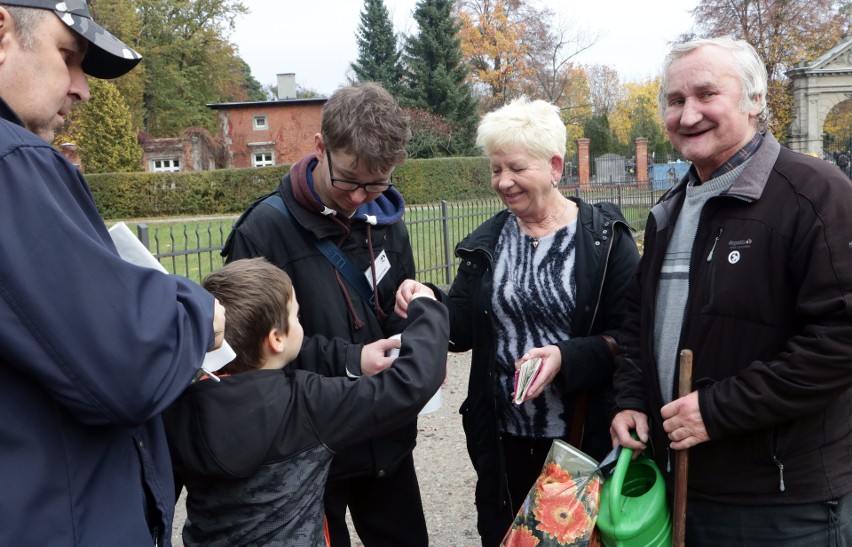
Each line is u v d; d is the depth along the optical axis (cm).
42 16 125
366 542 234
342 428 164
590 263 226
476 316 244
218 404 158
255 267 171
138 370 113
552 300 230
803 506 171
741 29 3459
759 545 176
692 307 184
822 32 3553
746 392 166
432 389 168
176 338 121
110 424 115
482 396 244
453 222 905
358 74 3925
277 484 161
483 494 246
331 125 187
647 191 1466
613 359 222
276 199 211
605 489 194
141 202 2680
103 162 3052
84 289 110
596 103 6091
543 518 190
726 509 180
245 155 3969
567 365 215
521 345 237
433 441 465
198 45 4528
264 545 162
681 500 180
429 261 834
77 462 117
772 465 173
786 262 169
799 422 170
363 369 192
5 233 107
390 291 225
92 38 134
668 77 186
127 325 113
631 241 234
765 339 173
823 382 158
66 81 130
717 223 181
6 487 108
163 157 3769
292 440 161
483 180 3000
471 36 4141
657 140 4997
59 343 108
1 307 106
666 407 179
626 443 200
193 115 4597
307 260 206
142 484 134
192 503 169
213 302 134
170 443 161
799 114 3712
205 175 2725
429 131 3450
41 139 119
